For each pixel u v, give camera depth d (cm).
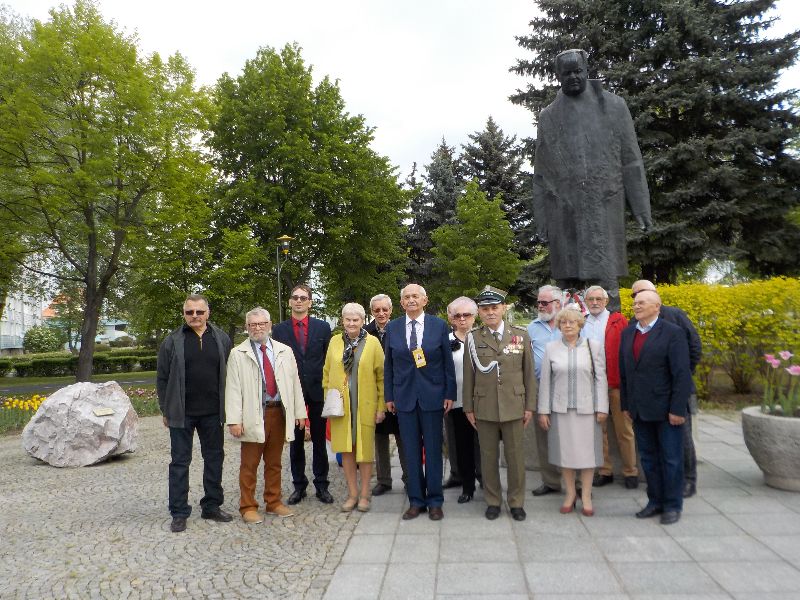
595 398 470
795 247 1741
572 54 585
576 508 492
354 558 396
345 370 509
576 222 593
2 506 584
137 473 734
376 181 2650
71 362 3150
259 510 529
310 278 2795
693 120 1792
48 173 1723
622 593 325
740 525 434
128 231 1884
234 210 2473
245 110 2425
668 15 1752
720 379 1123
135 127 1802
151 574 384
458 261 2583
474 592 333
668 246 1717
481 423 478
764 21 1808
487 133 3114
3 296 2397
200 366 499
